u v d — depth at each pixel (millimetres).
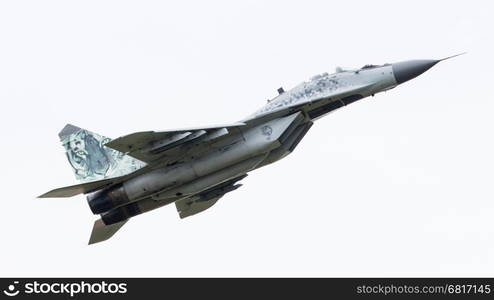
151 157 97188
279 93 102125
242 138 98250
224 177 100062
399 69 98688
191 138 95062
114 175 102250
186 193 101625
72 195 103438
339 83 99688
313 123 102312
